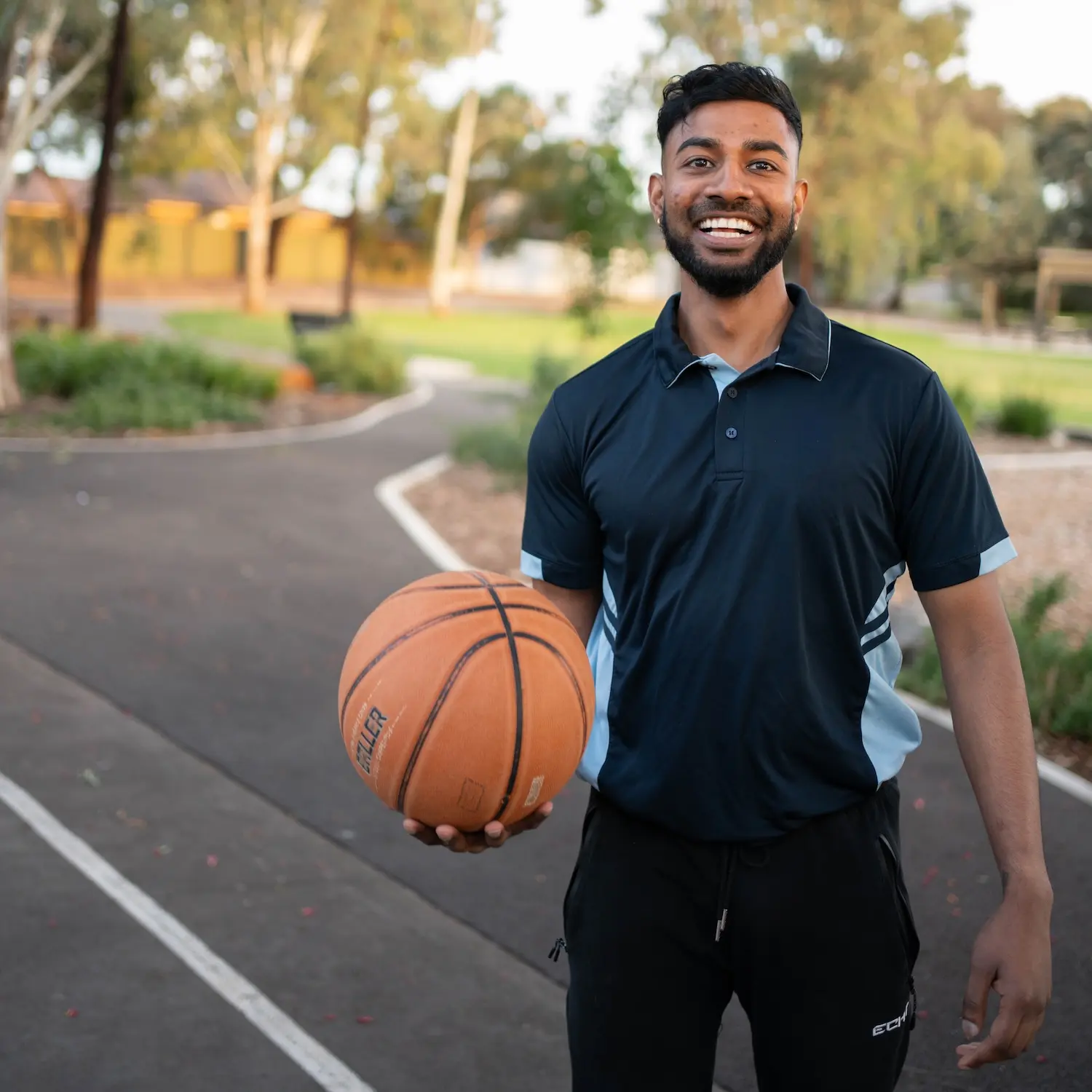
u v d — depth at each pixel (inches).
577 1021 90.5
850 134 1545.3
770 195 84.3
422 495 516.7
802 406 83.7
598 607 98.4
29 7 678.5
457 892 178.7
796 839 85.1
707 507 84.2
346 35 1691.7
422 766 85.0
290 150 1956.2
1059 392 1095.6
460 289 2910.9
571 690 88.4
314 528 440.1
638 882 87.9
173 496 488.1
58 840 188.9
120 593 338.6
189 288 2320.4
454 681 85.6
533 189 2395.4
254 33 1738.4
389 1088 132.2
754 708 83.6
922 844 199.8
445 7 1736.0
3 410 692.7
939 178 1609.3
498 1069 136.5
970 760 83.0
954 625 85.4
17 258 2194.9
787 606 83.0
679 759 85.1
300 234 2728.8
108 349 782.5
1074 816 209.6
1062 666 265.1
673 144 87.3
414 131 1971.0
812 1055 86.2
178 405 709.9
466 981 154.3
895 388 83.7
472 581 91.7
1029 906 77.1
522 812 87.2
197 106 1579.7
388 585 361.7
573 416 91.6
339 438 700.0
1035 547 437.7
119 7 952.9
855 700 86.7
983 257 2509.8
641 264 1149.7
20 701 250.1
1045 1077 138.1
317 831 197.9
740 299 86.4
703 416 85.4
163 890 174.2
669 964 87.5
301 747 232.8
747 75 84.7
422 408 878.4
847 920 85.4
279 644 297.6
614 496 87.7
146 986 149.9
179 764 222.1
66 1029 140.3
